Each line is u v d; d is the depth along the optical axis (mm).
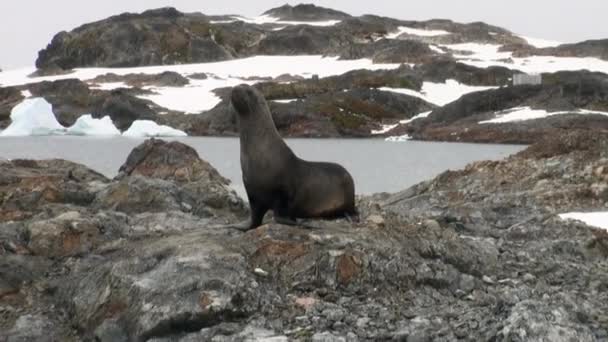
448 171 23109
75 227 10156
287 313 7910
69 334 8219
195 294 7867
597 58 119812
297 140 71750
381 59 119000
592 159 21828
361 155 52250
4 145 58719
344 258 8719
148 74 109188
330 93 86812
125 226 10844
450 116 79000
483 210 14062
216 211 12992
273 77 110375
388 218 10867
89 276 8836
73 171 16578
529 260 10367
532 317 7328
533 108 77312
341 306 8141
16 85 104188
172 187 13188
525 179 21578
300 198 9609
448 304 8430
